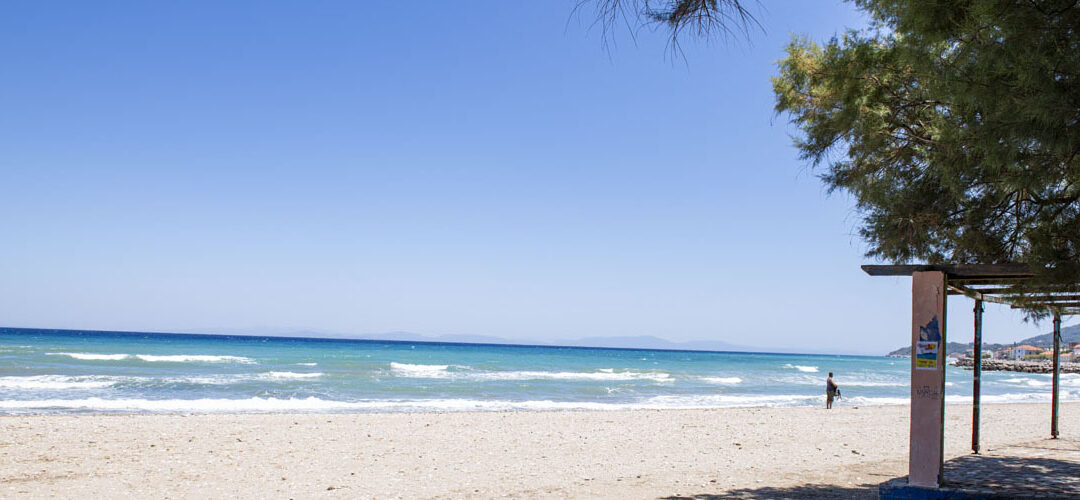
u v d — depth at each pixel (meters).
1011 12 4.20
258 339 181.88
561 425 19.38
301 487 9.77
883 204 6.43
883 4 5.47
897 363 148.50
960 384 56.59
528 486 9.80
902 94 6.76
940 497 6.32
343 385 33.84
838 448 15.30
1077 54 4.00
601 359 99.56
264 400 25.81
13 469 10.59
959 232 6.05
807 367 85.44
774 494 8.71
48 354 50.62
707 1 3.07
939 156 5.58
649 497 8.63
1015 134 4.23
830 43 7.30
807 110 7.67
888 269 6.67
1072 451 11.46
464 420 19.91
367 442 14.96
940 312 6.37
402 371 46.88
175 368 42.16
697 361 105.06
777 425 20.75
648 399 32.88
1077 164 4.45
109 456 12.09
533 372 51.19
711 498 8.45
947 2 4.71
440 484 10.05
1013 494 6.64
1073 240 4.91
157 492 9.26
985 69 4.43
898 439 17.59
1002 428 19.92
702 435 17.81
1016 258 5.90
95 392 26.56
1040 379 72.00
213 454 12.70
